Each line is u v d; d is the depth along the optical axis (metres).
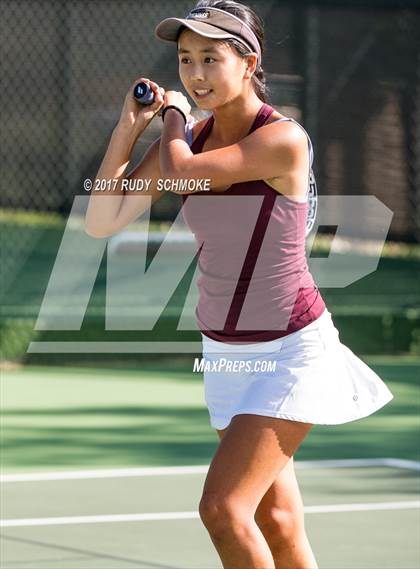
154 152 9.48
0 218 30.84
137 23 28.97
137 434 19.45
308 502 14.77
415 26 29.98
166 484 15.85
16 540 12.85
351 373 9.14
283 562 9.38
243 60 8.84
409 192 30.39
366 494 15.24
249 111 8.95
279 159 8.65
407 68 30.03
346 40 29.50
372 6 29.59
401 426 20.52
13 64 29.06
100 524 13.59
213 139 9.16
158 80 29.02
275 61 28.97
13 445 18.45
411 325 29.97
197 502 14.80
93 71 29.09
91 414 21.23
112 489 15.52
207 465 17.16
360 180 29.98
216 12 8.75
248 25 8.86
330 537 13.06
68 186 29.47
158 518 13.92
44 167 29.34
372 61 29.75
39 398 22.92
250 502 8.55
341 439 19.33
